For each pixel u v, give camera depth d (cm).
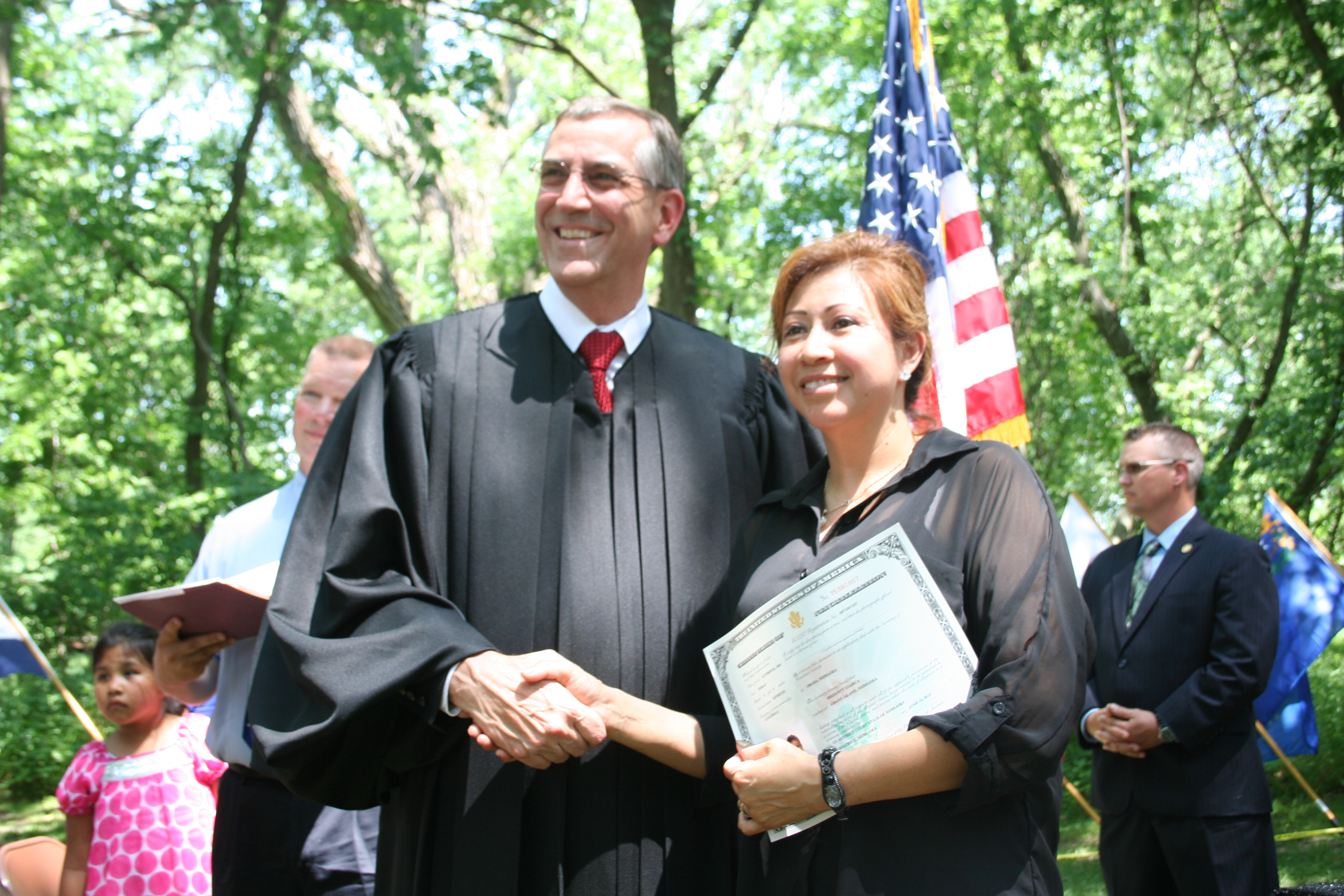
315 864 322
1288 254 1091
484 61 1067
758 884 198
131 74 1430
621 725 211
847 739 185
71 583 1088
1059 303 1298
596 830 226
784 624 193
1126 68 1227
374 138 1390
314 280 1452
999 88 1220
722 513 256
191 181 1260
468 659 212
